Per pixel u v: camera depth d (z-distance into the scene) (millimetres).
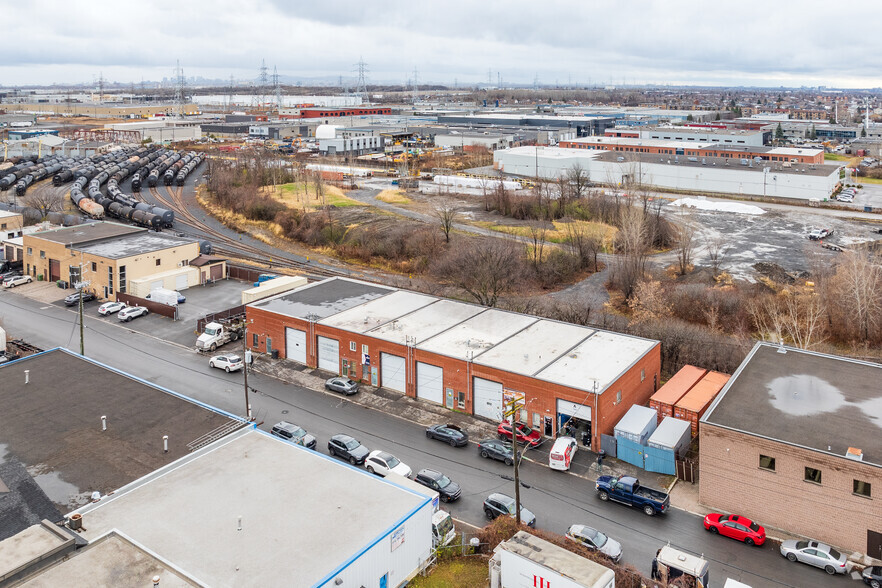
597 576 29547
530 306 72812
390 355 56344
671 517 40062
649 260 93500
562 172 157625
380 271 93938
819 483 37062
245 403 54000
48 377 48125
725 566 35562
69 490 34688
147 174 164000
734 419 40906
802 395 43969
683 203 123562
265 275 84188
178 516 32375
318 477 36031
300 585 27922
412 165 181750
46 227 101062
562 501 41594
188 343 66688
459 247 90000
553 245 98750
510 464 45625
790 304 67938
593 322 70000
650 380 54656
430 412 53250
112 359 62281
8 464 36875
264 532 31266
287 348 62906
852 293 68312
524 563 30812
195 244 85875
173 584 25719
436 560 35500
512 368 50625
